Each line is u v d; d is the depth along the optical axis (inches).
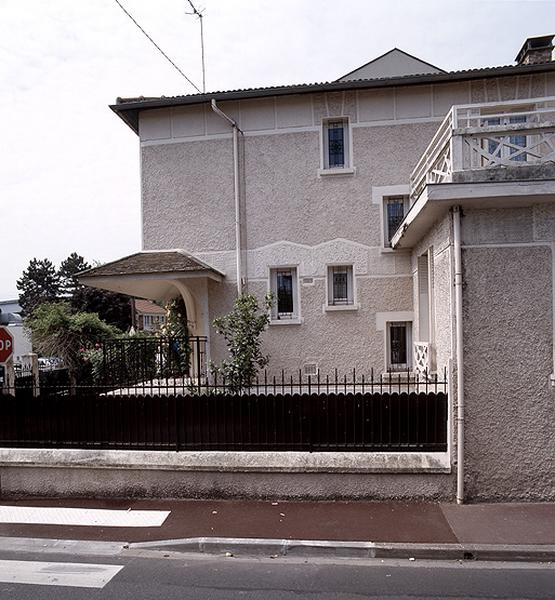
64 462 255.0
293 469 243.3
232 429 254.8
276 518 225.5
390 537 204.7
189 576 183.0
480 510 230.1
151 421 259.6
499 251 237.6
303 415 250.8
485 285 238.2
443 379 260.4
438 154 277.0
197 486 250.2
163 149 424.2
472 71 378.3
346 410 249.0
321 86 394.0
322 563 192.7
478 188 224.4
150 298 510.0
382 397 247.6
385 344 398.0
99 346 730.2
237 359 360.5
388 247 401.1
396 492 241.6
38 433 267.1
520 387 236.8
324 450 249.6
